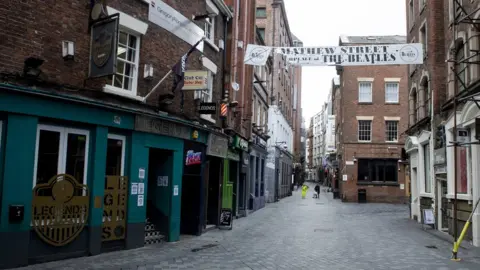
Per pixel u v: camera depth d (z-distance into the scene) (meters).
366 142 37.53
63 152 9.09
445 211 15.86
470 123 12.51
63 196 8.98
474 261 10.05
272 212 24.56
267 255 10.55
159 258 9.62
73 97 8.96
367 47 14.80
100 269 8.23
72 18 9.19
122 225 10.57
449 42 15.71
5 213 7.91
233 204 20.20
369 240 13.55
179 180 12.83
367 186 36.91
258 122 28.42
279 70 40.31
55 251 8.88
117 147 10.60
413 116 21.64
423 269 9.08
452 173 14.70
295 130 69.25
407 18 22.97
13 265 7.98
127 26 10.64
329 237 14.11
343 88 38.91
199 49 13.91
